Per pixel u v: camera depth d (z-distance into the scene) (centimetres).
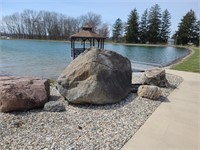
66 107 440
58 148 278
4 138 300
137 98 514
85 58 498
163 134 329
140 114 411
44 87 449
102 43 1389
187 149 288
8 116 374
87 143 294
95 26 5966
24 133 316
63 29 6469
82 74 470
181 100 512
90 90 443
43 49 2803
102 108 439
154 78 627
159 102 491
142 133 331
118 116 397
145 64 1438
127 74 551
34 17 6756
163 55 2395
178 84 698
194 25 4850
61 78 486
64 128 337
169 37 5512
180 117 401
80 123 358
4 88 394
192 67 1148
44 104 428
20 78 485
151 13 5272
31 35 6888
